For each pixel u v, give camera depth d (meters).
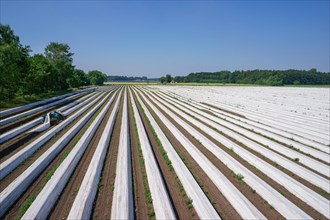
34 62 38.22
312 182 10.30
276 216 7.91
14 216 7.59
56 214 7.74
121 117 24.61
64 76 55.50
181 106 34.62
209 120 22.86
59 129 17.83
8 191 8.47
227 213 8.03
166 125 21.05
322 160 13.11
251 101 40.94
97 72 119.38
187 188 9.46
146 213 7.97
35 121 19.34
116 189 9.11
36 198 8.23
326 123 22.50
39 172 10.69
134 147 14.61
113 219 7.36
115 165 11.78
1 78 24.69
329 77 133.75
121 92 63.94
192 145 14.71
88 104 34.66
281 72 136.88
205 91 66.94
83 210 7.61
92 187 9.16
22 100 30.61
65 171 10.41
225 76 160.12
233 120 23.28
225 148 14.88
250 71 154.25
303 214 7.83
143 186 9.77
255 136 16.83
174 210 8.16
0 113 20.98
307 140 16.30
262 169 11.52
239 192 9.15
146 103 38.12
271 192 9.05
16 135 15.81
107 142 15.38
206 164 11.74
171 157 12.73
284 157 12.86
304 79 133.38
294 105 35.50
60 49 53.47
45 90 42.72
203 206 8.15
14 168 10.84
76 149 13.33
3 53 25.25
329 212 7.96
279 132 18.70
